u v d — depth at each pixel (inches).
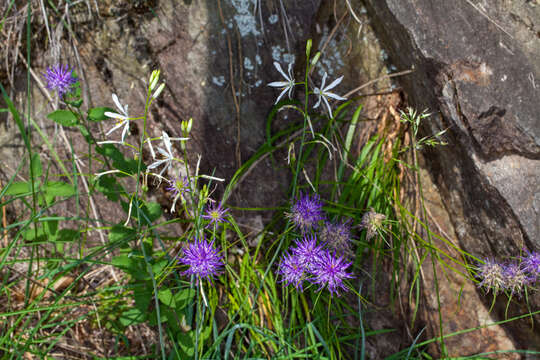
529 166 65.6
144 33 81.7
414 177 81.5
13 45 85.9
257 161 83.8
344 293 82.2
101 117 62.9
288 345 74.2
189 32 81.0
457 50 66.2
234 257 86.7
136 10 80.7
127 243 71.9
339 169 83.5
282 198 86.3
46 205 71.0
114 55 83.1
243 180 85.7
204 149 84.8
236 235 86.6
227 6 79.4
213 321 76.7
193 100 83.2
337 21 79.4
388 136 83.0
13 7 84.2
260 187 86.0
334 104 83.0
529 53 64.9
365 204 85.0
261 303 83.0
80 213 89.7
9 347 72.8
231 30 80.4
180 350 75.4
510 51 65.1
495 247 72.0
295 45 80.7
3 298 84.0
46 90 86.3
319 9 79.1
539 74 64.2
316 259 64.0
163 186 85.8
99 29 82.3
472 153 67.9
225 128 84.1
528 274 66.9
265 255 84.9
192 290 72.4
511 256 69.8
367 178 81.1
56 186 71.3
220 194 86.0
